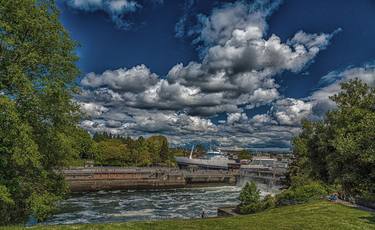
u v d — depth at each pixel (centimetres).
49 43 2089
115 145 12912
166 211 6412
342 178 2408
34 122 2041
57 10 2189
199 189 10600
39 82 1967
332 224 1809
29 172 2084
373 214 2191
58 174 2448
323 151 3262
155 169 11012
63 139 2100
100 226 1598
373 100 2692
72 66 2241
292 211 2475
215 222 1834
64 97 2141
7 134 1733
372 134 2097
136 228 1597
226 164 15712
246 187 5178
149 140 14438
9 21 1888
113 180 9606
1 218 2036
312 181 4359
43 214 2125
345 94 2941
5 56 1903
